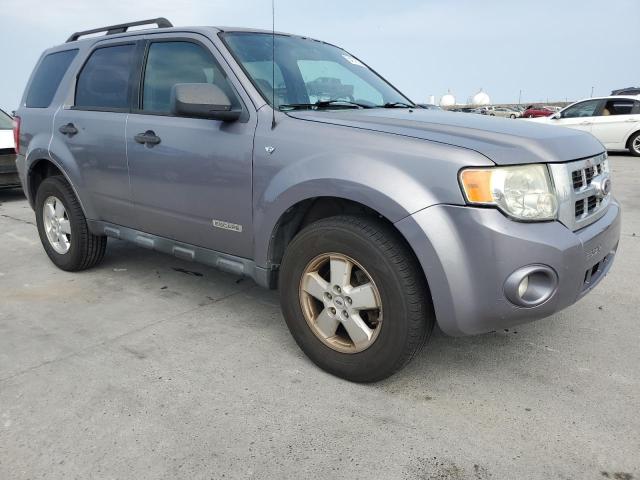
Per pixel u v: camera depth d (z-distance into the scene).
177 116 3.20
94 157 3.70
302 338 2.74
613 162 11.80
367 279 2.46
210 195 3.00
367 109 3.12
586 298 3.70
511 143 2.28
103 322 3.34
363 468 2.00
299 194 2.54
